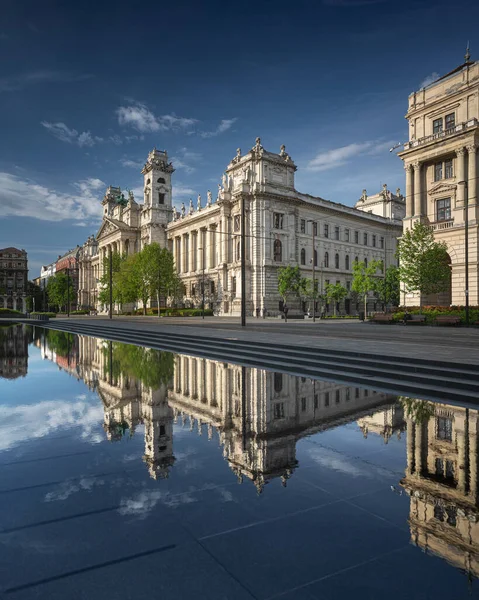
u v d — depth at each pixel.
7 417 9.21
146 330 31.95
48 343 28.48
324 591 3.45
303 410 9.77
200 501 5.11
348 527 4.50
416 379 12.29
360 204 103.81
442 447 7.20
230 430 8.29
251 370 15.94
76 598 3.38
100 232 124.44
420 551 4.04
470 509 4.93
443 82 44.69
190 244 93.50
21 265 161.38
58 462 6.48
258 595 3.40
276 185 71.12
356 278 68.50
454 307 39.44
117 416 9.31
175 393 11.77
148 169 103.69
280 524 4.56
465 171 42.38
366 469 6.23
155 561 3.89
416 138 46.94
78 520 4.64
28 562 3.88
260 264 69.19
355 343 19.48
